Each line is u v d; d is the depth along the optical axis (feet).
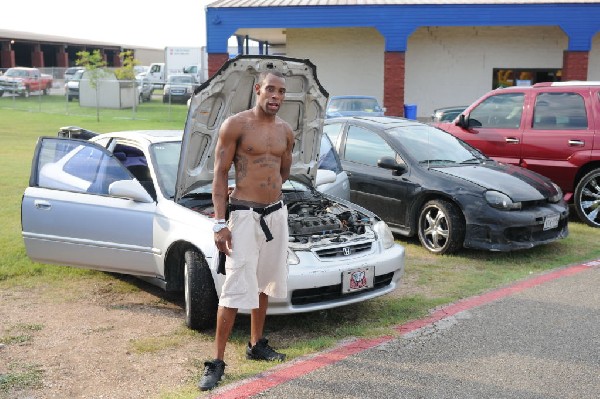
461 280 20.45
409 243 25.57
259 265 13.28
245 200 12.85
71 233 18.17
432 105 78.23
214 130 16.11
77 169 18.89
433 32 76.74
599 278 20.59
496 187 22.82
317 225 16.65
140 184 17.51
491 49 75.87
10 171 40.75
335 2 70.90
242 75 15.47
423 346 14.97
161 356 14.32
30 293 18.72
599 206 28.43
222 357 12.96
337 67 79.20
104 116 88.53
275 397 12.33
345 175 24.56
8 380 12.94
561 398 12.42
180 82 112.27
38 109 98.32
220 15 69.51
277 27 69.41
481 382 13.08
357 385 12.89
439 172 24.03
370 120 27.48
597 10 65.00
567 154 28.68
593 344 15.10
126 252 17.48
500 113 31.09
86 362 13.93
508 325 16.35
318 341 15.16
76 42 171.01
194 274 15.38
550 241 23.15
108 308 17.60
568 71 66.90
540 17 66.23
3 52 144.05
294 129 17.81
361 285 15.85
